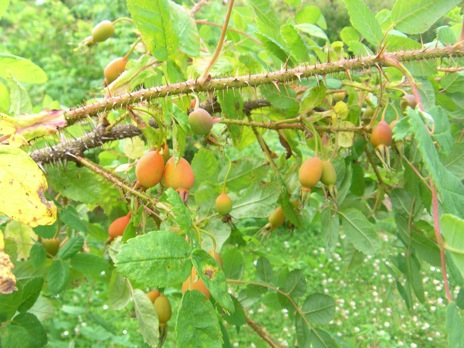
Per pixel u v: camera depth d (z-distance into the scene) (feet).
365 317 2.95
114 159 1.43
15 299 0.70
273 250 3.68
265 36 0.86
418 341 2.84
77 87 3.74
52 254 1.05
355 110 1.00
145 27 0.71
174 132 0.72
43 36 3.85
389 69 0.98
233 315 0.94
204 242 0.91
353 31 1.04
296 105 0.98
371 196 1.20
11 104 0.95
